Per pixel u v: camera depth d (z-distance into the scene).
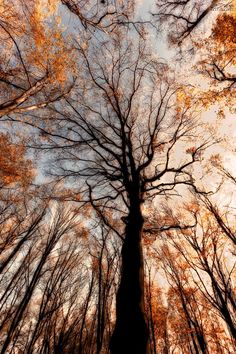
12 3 6.93
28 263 10.88
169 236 10.40
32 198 11.24
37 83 8.09
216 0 8.73
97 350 7.14
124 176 8.06
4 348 8.72
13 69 8.02
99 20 8.02
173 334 12.67
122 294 4.46
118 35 9.92
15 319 9.57
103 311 8.04
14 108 7.07
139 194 7.30
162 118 10.29
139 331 3.79
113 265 9.32
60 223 12.05
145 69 11.00
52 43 8.05
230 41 8.67
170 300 12.79
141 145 10.62
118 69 10.80
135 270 4.91
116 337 3.79
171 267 10.91
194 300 9.90
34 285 9.85
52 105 9.88
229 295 7.47
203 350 8.66
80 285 11.33
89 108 10.94
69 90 9.58
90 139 10.03
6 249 10.83
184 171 9.38
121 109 11.09
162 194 9.82
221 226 9.34
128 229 6.02
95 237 10.19
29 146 9.87
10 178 9.63
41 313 9.43
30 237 11.48
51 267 11.13
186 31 9.80
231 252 8.91
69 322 10.22
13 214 11.77
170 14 9.45
